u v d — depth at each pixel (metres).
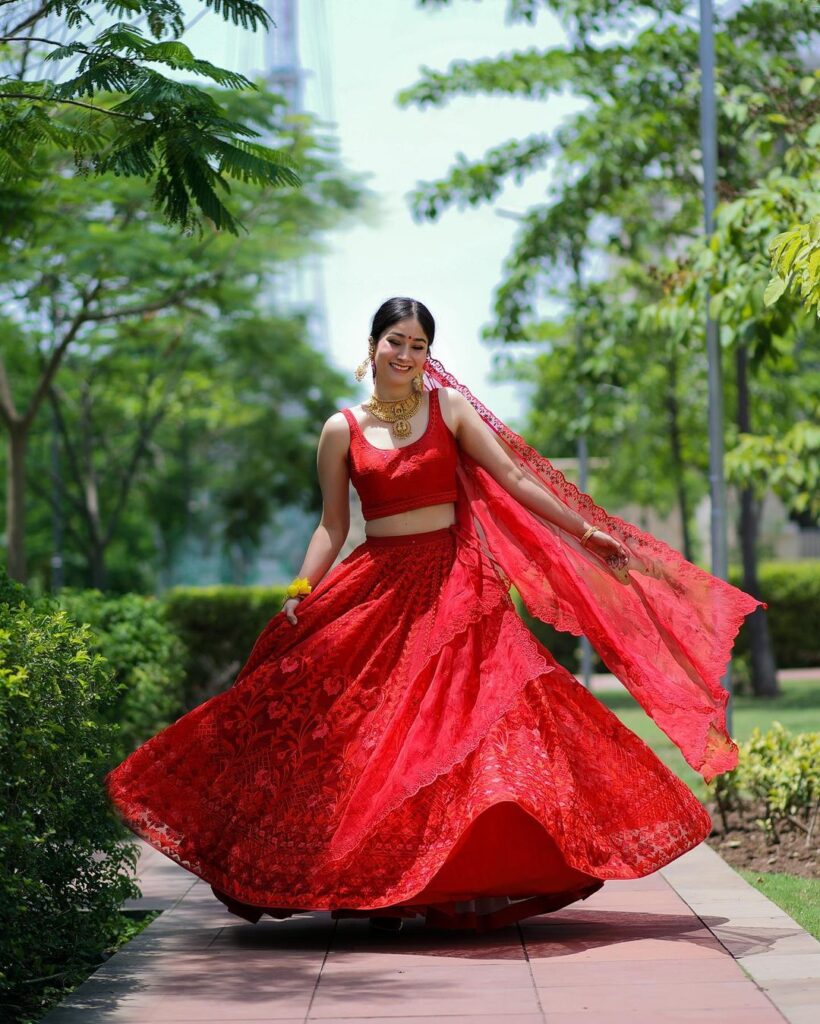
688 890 5.71
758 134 10.19
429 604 5.10
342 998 4.11
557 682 5.00
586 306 15.24
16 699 4.36
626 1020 3.79
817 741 7.07
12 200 10.00
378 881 4.75
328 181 15.27
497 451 5.24
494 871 4.70
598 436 19.66
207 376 24.47
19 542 15.04
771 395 17.22
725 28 13.11
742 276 7.80
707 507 33.28
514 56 14.26
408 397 5.25
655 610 5.20
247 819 4.94
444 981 4.28
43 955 4.92
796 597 22.34
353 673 5.03
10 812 4.46
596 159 13.86
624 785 4.96
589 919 5.16
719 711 5.01
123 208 13.75
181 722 5.06
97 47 5.26
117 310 16.61
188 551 35.09
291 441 29.52
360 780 4.78
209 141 5.27
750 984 4.14
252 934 5.10
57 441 24.66
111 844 5.21
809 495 12.04
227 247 14.94
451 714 4.80
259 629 16.31
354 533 18.36
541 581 5.21
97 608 10.22
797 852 6.62
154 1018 3.95
